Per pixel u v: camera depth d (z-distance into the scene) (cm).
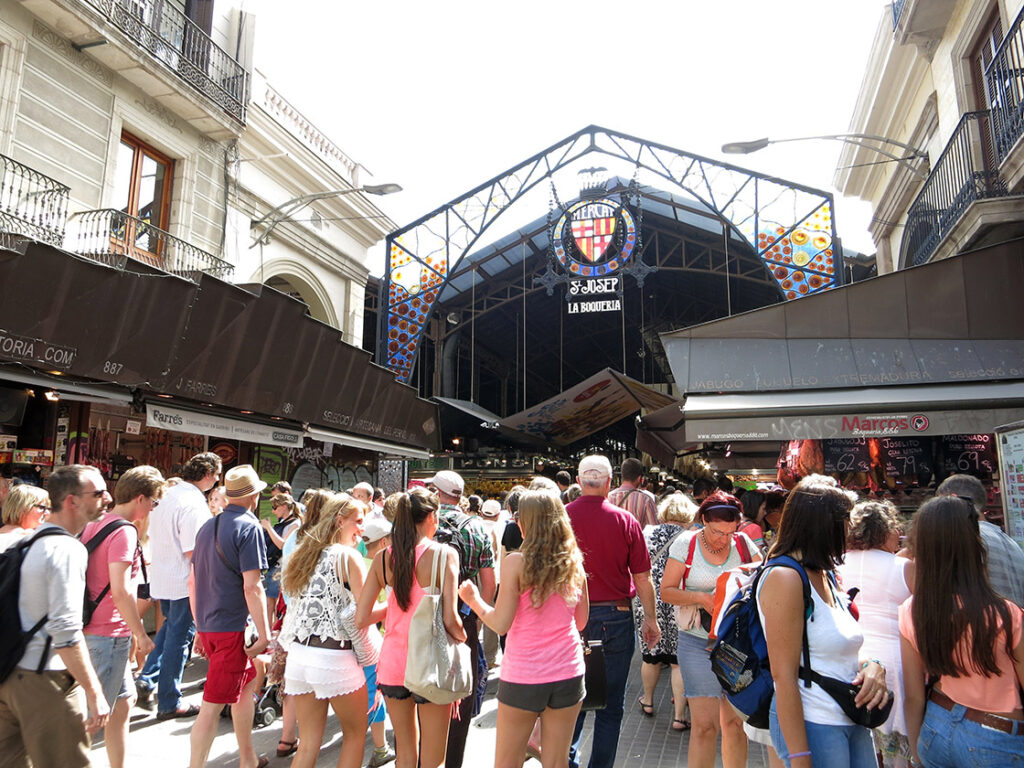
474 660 437
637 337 2906
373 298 2219
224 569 412
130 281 662
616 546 411
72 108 1046
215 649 404
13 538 341
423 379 2481
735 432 705
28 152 974
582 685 335
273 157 1476
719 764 450
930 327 787
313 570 373
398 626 366
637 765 457
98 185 1083
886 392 717
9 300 566
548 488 354
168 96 1190
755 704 254
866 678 242
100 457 830
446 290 2189
